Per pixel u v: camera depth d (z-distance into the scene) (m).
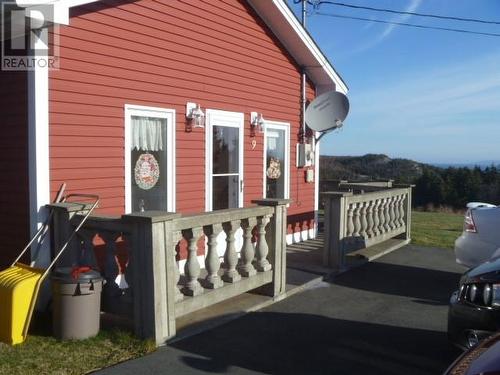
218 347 4.95
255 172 9.45
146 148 7.18
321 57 10.35
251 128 9.28
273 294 6.54
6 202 6.01
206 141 8.18
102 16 6.43
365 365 4.62
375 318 5.95
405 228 11.12
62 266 5.55
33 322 5.38
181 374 4.32
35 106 5.62
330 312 6.15
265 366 4.55
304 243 10.71
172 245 5.01
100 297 5.16
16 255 5.95
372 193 9.45
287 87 10.28
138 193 7.07
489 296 4.13
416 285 7.52
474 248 6.90
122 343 4.87
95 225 5.31
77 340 4.90
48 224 5.69
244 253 6.15
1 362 4.43
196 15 7.91
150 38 7.12
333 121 10.55
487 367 2.62
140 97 6.99
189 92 7.83
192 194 7.95
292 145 10.56
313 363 4.64
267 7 9.09
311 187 11.32
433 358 4.80
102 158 6.48
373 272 8.30
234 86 8.80
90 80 6.31
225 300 6.37
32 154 5.68
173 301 5.05
